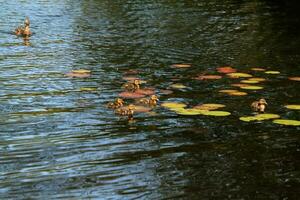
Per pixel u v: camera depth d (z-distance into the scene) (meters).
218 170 10.11
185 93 14.69
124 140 11.42
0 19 24.70
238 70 17.14
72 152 10.75
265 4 31.42
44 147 10.95
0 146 10.94
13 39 20.94
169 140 11.48
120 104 13.35
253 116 12.98
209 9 29.31
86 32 22.59
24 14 26.25
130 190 9.27
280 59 18.77
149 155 10.72
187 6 30.17
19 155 10.55
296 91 14.98
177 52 19.47
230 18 26.78
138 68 17.17
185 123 12.47
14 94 14.26
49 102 13.69
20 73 16.30
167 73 16.62
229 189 9.37
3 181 9.47
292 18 27.20
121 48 19.88
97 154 10.70
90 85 15.24
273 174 9.98
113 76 16.20
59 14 26.64
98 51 19.34
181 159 10.55
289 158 10.69
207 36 22.42
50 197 8.95
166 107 13.51
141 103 13.77
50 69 16.83
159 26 24.25
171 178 9.75
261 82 15.82
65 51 19.23
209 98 14.29
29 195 9.00
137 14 27.25
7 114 12.75
